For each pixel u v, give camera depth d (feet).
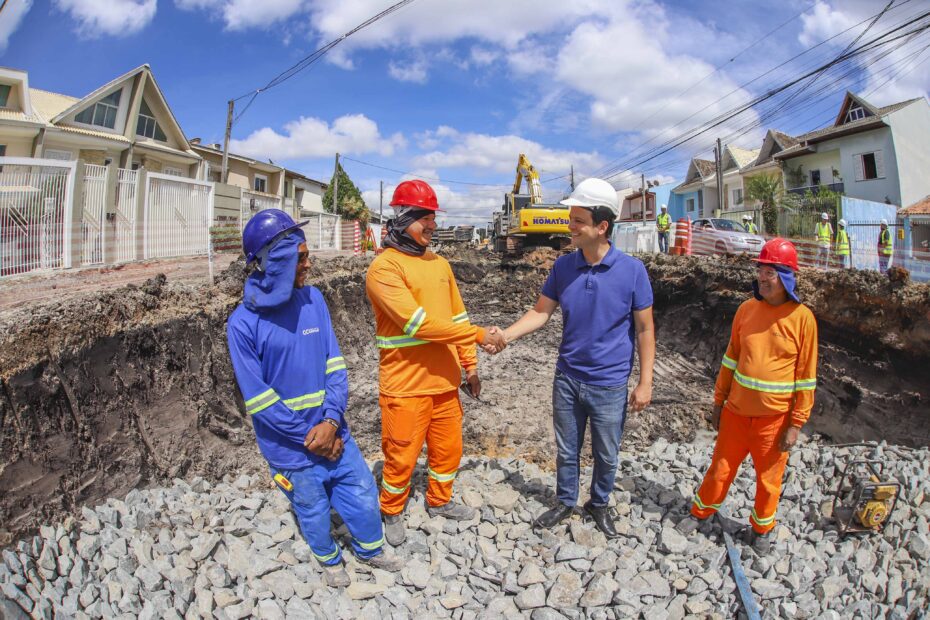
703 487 12.73
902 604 11.35
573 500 12.32
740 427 11.97
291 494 9.87
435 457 12.14
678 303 36.19
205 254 43.24
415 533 12.01
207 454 17.11
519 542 12.05
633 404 11.51
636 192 126.31
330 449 9.59
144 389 16.15
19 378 12.45
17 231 26.35
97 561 10.43
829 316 24.58
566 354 11.75
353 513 10.32
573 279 11.49
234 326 8.99
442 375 11.36
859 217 62.18
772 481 11.78
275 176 99.19
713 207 109.81
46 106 61.93
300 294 9.73
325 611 9.67
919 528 13.26
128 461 14.46
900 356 21.89
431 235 11.14
